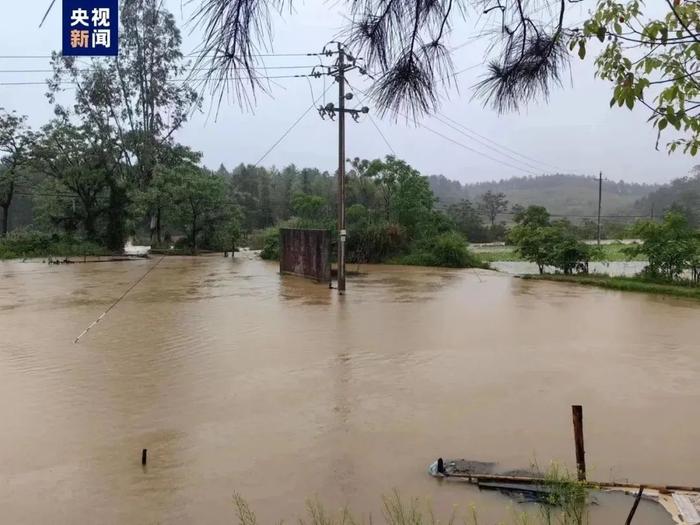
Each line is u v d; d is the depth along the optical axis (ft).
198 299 45.37
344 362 24.91
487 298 46.70
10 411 18.61
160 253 103.71
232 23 4.24
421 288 54.13
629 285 53.11
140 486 13.33
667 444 15.67
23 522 11.75
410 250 86.94
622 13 6.32
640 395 20.16
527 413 18.28
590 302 44.50
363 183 94.94
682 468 14.12
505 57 5.92
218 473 13.98
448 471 13.80
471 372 23.24
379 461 14.61
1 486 13.39
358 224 87.97
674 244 54.90
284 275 65.57
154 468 14.30
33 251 94.22
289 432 16.71
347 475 13.80
